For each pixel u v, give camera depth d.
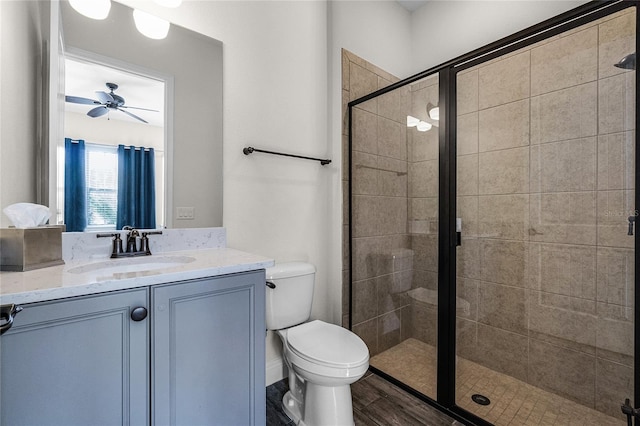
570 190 1.55
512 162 1.74
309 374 1.29
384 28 2.31
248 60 1.67
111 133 1.29
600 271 1.47
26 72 1.04
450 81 1.72
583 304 1.52
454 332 1.68
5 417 0.66
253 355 1.07
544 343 1.65
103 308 0.78
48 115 1.16
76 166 1.21
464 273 1.91
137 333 0.83
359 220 2.10
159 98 1.41
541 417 1.47
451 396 1.58
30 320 0.69
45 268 0.96
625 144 1.38
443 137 1.72
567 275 1.57
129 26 1.34
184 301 0.92
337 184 2.04
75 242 1.19
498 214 1.80
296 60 1.89
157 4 1.41
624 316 1.40
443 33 2.26
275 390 1.72
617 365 1.42
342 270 2.04
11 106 0.94
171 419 0.89
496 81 1.79
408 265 2.22
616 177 1.41
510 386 1.71
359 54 2.14
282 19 1.82
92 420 0.77
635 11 1.32
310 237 1.97
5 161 0.91
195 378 0.94
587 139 1.49
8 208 0.89
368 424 1.46
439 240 1.73
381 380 1.86
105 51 1.29
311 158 1.89
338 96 2.03
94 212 1.24
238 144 1.63
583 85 1.50
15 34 0.95
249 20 1.68
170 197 1.43
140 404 0.84
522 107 1.70
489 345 1.85
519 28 1.86
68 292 0.73
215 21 1.57
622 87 1.38
